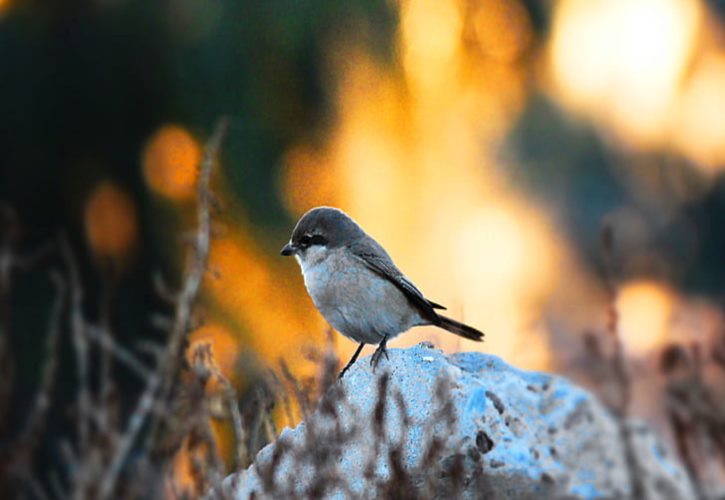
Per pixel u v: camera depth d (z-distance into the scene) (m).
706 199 30.92
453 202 21.97
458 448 7.07
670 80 29.36
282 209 12.94
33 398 12.68
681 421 6.92
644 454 7.54
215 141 10.15
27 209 13.58
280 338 12.37
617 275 7.50
